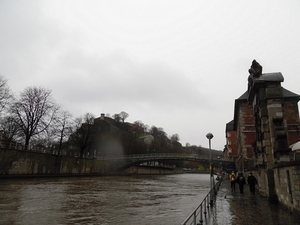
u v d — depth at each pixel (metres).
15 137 55.28
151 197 27.45
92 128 76.19
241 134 47.00
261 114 18.55
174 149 158.38
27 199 22.03
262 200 18.78
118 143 100.88
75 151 87.88
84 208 19.42
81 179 51.91
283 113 17.62
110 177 68.00
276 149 16.75
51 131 56.19
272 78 18.30
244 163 44.72
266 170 18.39
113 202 22.92
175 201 24.52
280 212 13.82
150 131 168.00
